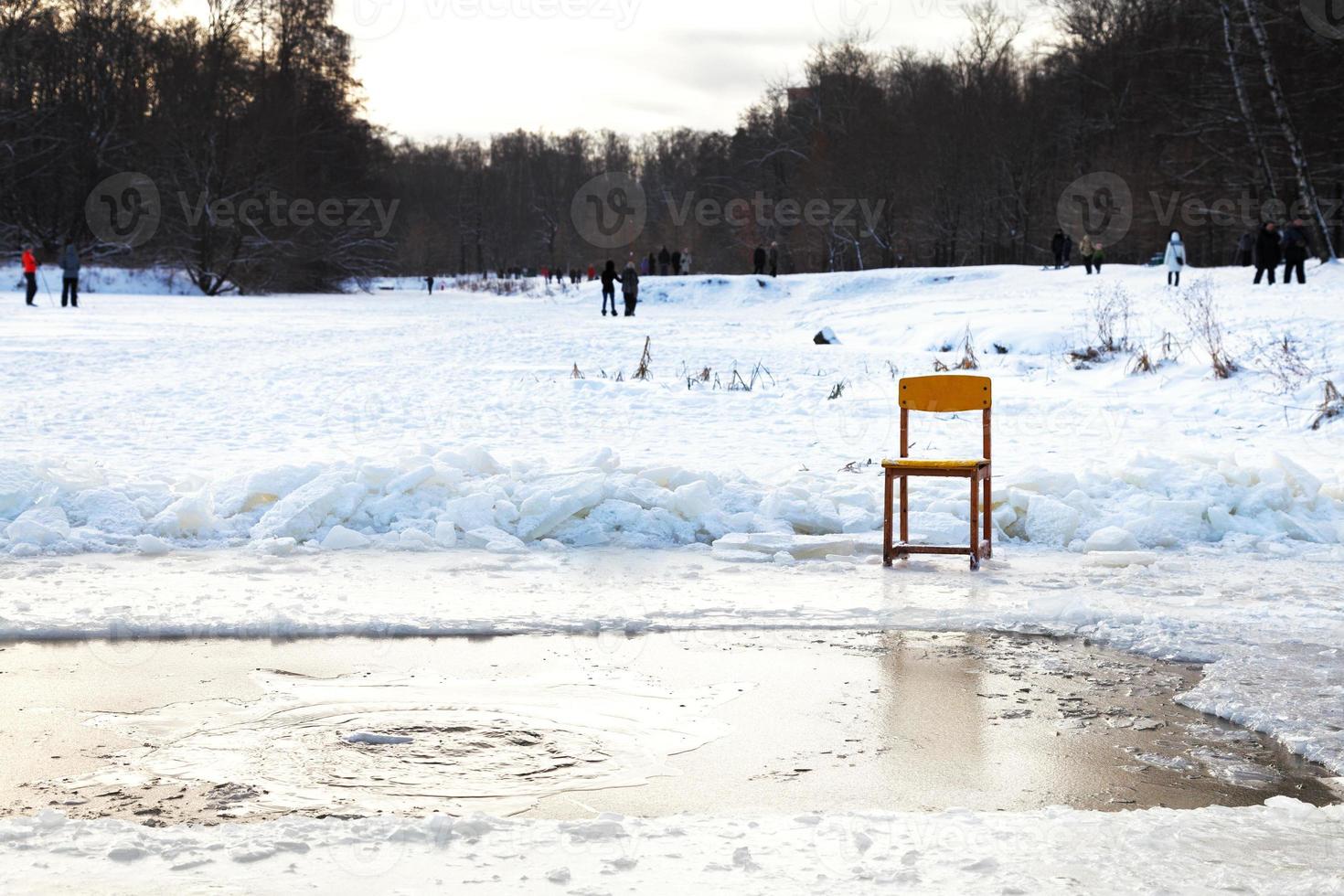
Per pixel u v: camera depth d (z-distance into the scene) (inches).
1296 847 173.0
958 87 3868.1
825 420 791.7
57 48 3366.1
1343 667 273.7
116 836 175.3
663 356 1237.1
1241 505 453.1
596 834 178.2
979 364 1139.3
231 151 3171.8
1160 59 3002.0
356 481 448.5
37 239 3208.7
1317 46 2449.6
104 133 3321.9
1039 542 433.7
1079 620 318.7
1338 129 2454.5
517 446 665.0
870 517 446.3
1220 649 289.9
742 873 163.0
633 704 249.8
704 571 380.2
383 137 3969.0
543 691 257.6
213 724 235.3
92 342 1268.5
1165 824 181.9
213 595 338.3
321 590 347.3
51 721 236.7
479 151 7755.9
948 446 671.8
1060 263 2412.6
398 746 223.6
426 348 1293.1
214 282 3161.9
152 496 450.3
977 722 240.1
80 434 677.9
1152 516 437.7
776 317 2050.9
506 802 198.2
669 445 670.5
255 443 663.8
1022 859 167.6
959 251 3772.1
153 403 824.3
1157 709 248.8
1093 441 698.8
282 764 213.9
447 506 434.6
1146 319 1269.7
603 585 358.3
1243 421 771.4
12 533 404.8
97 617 311.4
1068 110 3531.0
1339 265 1830.7
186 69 3272.6
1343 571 383.2
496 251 7096.5
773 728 235.8
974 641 301.6
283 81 3467.0
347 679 265.4
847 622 317.4
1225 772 214.2
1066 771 214.2
